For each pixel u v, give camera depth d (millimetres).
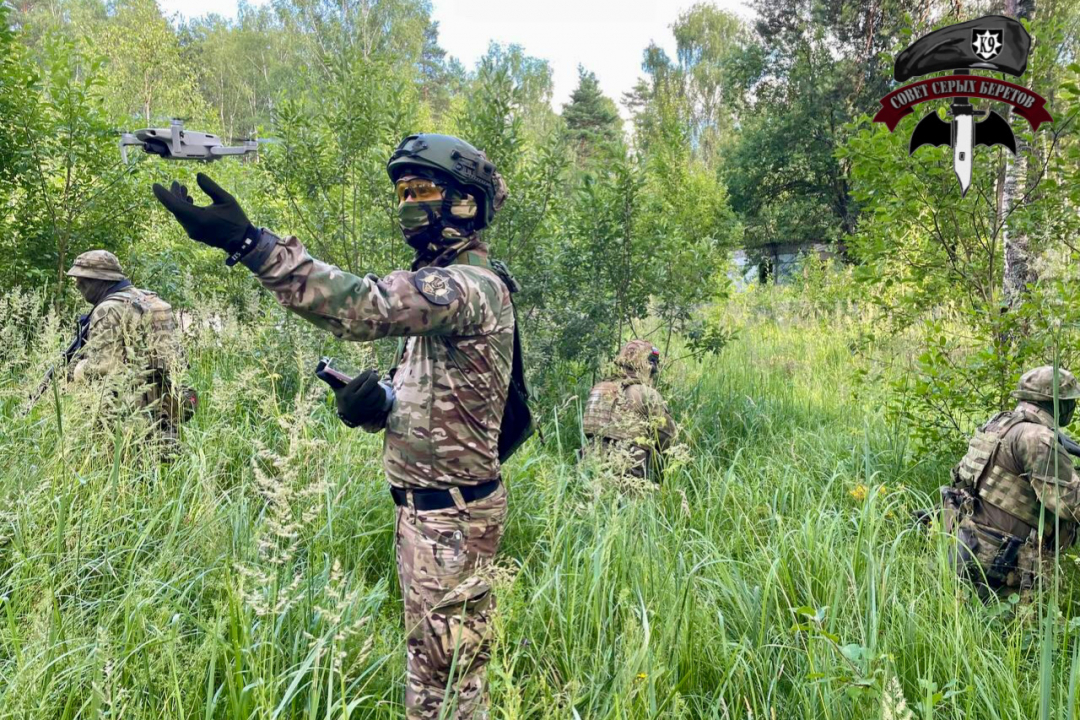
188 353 5297
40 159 6309
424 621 2152
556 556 3264
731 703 2490
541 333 6391
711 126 53312
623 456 3521
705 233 14000
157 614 2416
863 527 3615
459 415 2125
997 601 3244
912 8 21891
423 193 2166
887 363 6676
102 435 3539
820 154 26906
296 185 6109
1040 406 3570
